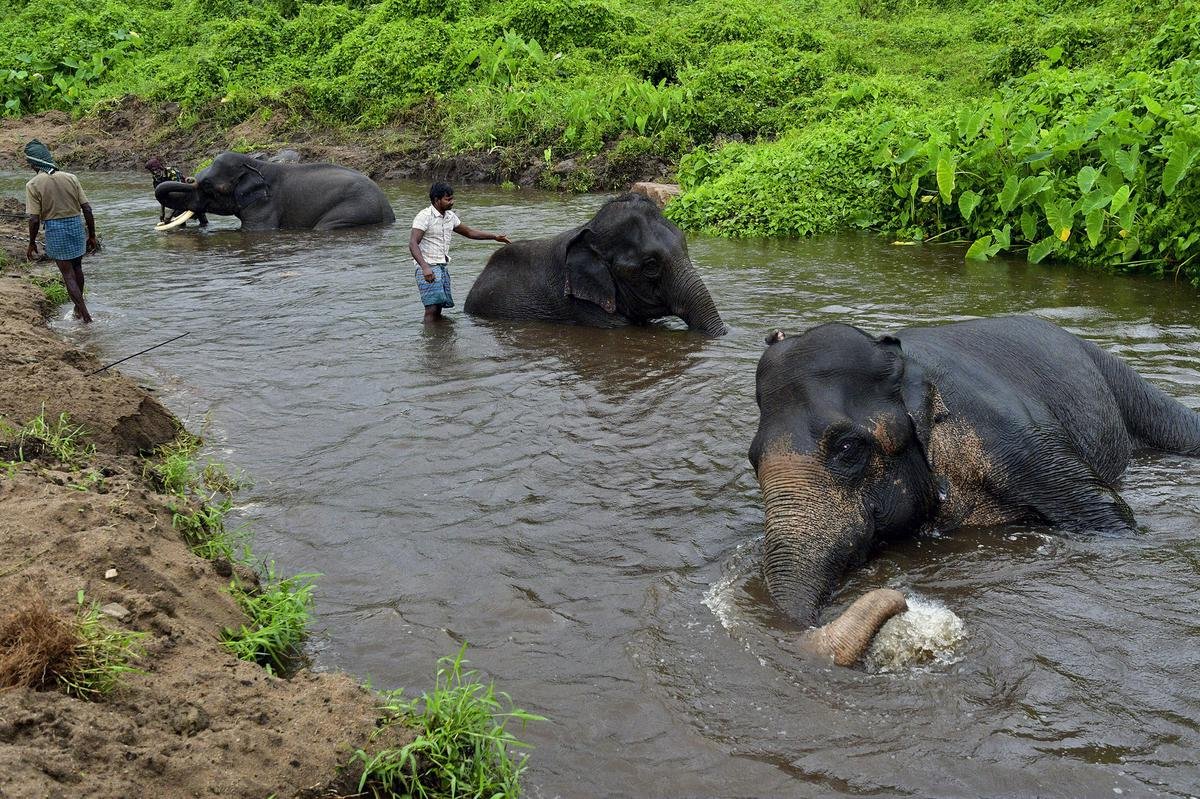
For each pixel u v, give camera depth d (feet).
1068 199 39.99
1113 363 21.99
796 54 77.61
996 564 17.29
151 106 98.63
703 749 12.97
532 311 35.29
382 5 97.71
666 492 20.68
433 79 85.10
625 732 13.37
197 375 29.07
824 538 16.07
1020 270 39.73
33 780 10.30
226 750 11.82
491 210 58.23
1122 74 50.57
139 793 10.87
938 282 37.88
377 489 21.12
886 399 17.16
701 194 52.31
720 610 16.06
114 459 21.34
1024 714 13.34
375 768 12.07
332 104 87.56
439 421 24.89
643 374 28.40
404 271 43.39
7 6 127.54
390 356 30.71
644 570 17.56
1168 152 37.19
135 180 81.10
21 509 16.21
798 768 12.57
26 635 12.35
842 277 39.37
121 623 13.73
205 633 14.64
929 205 47.14
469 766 12.45
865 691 13.92
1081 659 14.49
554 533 19.01
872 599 14.58
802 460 16.39
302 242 51.96
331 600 16.94
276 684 13.48
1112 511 18.20
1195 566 16.98
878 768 12.48
